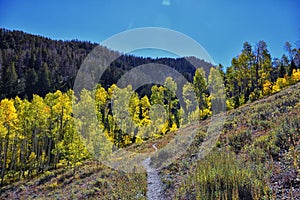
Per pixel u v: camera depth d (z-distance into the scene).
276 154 8.86
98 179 12.80
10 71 70.00
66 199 11.69
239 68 47.41
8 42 106.69
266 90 38.28
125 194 9.12
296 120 11.00
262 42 49.75
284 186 6.57
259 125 13.30
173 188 8.66
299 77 36.69
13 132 27.00
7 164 30.89
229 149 11.30
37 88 67.56
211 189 7.04
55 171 22.50
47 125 29.59
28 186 19.86
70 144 20.59
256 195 6.11
